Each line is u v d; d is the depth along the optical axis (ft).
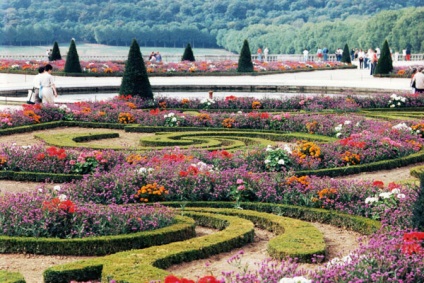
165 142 99.19
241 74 230.27
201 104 139.54
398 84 181.16
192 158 78.95
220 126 114.52
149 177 69.62
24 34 540.11
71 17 583.17
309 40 474.08
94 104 128.26
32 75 217.15
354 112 132.16
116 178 69.62
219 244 53.72
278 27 536.01
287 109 138.21
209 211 63.82
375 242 47.83
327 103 137.49
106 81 187.42
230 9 626.64
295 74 241.35
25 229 55.57
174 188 68.80
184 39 586.45
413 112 133.18
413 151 90.84
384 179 80.02
